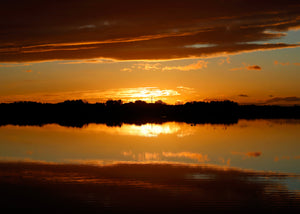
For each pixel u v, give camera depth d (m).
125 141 42.62
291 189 20.42
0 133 55.59
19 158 30.20
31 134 53.41
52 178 22.80
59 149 35.75
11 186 21.08
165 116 142.25
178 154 32.09
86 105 145.88
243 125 75.75
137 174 23.94
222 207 17.69
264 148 36.38
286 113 130.62
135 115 143.00
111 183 21.61
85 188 20.69
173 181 22.09
